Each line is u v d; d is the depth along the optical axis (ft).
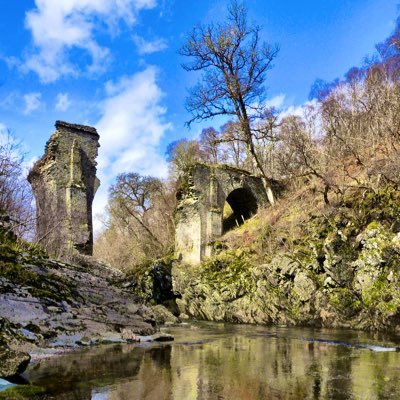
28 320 27.61
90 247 90.99
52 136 92.79
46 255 41.98
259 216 94.38
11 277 31.35
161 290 88.69
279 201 94.43
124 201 173.78
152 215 174.29
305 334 46.52
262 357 29.12
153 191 177.68
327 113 112.27
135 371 22.26
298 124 111.75
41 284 33.09
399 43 100.99
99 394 17.62
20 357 20.51
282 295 61.57
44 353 24.98
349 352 32.09
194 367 24.40
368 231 55.01
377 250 52.80
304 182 90.48
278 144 133.39
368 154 79.25
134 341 32.71
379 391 19.31
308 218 69.00
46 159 92.84
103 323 33.24
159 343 34.27
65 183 90.84
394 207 55.21
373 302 50.85
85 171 94.79
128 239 167.43
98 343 29.66
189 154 190.39
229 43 97.09
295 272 61.00
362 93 109.81
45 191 90.43
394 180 58.39
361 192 62.39
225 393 18.71
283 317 60.08
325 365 25.98
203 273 80.59
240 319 66.08
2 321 25.71
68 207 88.84
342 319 53.67
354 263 54.80
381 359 28.58
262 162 136.98
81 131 95.76
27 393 17.02
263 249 72.84
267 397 18.21
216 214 92.22
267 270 64.75
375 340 40.34
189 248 90.99
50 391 17.79
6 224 40.22
